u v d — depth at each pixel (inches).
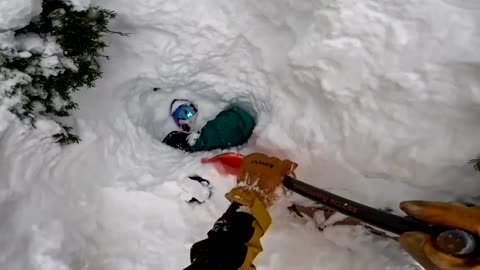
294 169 77.2
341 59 75.7
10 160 74.9
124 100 89.0
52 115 78.4
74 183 82.4
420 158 70.6
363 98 74.2
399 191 73.7
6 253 73.2
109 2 86.9
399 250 72.7
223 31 88.0
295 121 81.1
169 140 90.3
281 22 83.1
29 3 66.3
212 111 92.7
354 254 75.6
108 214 84.8
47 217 78.3
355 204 61.2
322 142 78.9
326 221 78.2
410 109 71.0
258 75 85.9
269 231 80.2
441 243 47.5
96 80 85.2
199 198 84.6
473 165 67.6
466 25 68.7
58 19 73.7
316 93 79.0
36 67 71.6
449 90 68.5
